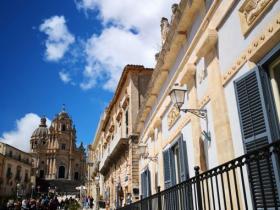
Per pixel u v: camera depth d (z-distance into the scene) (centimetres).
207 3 777
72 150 10356
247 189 561
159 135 1316
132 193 1900
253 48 559
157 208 830
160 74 1202
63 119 10638
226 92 668
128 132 2158
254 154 352
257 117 515
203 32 800
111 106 2991
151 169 1473
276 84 515
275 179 448
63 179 9794
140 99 2178
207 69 761
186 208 612
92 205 4125
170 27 995
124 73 2288
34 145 10994
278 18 488
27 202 3003
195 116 840
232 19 648
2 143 7688
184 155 920
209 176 479
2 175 7356
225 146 650
